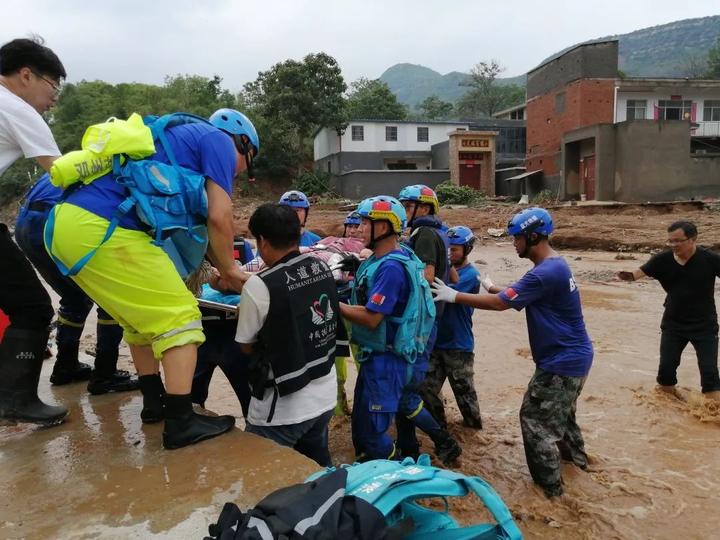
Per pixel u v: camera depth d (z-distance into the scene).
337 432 5.52
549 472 4.33
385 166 47.00
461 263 5.52
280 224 3.17
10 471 2.87
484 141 41.91
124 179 2.84
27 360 3.30
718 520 4.03
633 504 4.25
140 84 59.38
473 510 4.14
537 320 4.36
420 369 4.56
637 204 26.48
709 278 6.02
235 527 2.03
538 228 4.38
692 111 38.34
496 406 6.21
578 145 35.16
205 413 3.56
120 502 2.57
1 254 3.15
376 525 1.95
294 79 44.84
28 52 3.06
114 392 4.10
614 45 36.47
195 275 3.95
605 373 7.14
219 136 3.07
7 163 3.08
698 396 6.21
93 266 2.84
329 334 3.40
